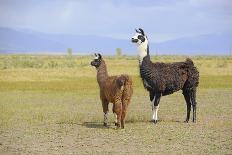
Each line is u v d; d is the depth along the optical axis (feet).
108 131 102.99
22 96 188.03
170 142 90.68
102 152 82.07
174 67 115.55
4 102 165.37
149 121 118.21
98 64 109.50
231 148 85.10
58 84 245.45
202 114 133.49
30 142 91.45
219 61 468.75
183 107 152.15
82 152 82.17
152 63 114.83
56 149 84.84
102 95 107.76
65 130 104.83
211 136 96.78
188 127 108.47
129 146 87.10
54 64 404.57
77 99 178.19
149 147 86.07
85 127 108.88
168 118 125.70
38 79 280.31
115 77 104.12
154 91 114.83
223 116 129.08
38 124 113.91
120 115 102.99
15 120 120.26
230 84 241.55
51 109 146.20
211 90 211.20
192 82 117.29
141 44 114.11
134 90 214.48
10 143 90.48
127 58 545.85
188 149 84.23
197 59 538.88
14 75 294.87
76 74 320.29
